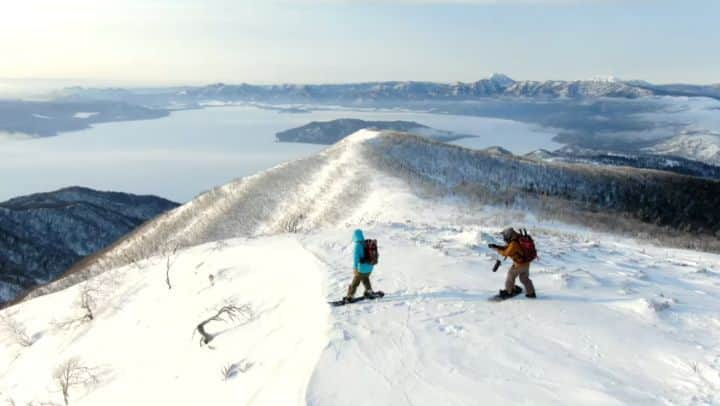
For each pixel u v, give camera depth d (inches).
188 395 381.4
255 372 355.3
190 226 2691.9
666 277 492.7
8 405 557.0
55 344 644.7
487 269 483.2
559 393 263.9
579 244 703.1
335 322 353.4
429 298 400.5
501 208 1918.1
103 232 5369.1
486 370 289.1
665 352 302.7
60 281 2170.3
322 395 265.9
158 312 591.2
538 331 337.4
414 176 2588.6
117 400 442.0
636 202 2928.2
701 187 3157.0
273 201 2674.7
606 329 336.8
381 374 285.1
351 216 2011.6
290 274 528.1
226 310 487.8
